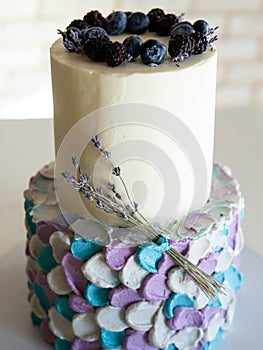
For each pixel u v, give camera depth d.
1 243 0.71
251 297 0.65
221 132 0.90
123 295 0.53
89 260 0.53
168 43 0.54
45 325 0.59
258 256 0.69
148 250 0.52
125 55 0.51
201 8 1.23
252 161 0.84
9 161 0.84
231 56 1.27
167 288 0.53
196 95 0.52
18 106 1.26
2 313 0.63
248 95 1.31
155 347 0.55
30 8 1.19
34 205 0.57
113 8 1.21
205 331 0.57
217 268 0.56
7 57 1.22
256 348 0.59
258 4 1.23
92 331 0.55
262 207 0.77
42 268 0.56
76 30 0.54
